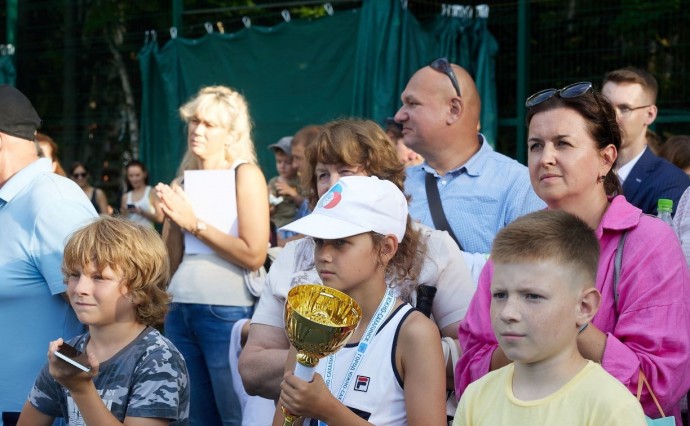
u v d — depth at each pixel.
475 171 4.37
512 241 2.67
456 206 4.34
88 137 10.75
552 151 3.16
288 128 9.09
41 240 3.97
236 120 5.46
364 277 3.05
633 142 5.42
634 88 5.39
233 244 5.17
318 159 3.75
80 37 10.77
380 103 8.32
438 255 3.56
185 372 3.37
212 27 9.99
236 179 5.25
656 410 2.99
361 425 2.83
